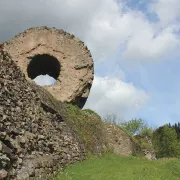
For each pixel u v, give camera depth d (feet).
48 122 44.57
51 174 36.60
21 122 35.45
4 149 27.91
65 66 68.54
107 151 64.13
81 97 68.39
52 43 69.31
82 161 50.47
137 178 39.88
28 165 32.01
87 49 70.18
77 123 57.00
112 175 40.73
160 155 109.60
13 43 68.85
